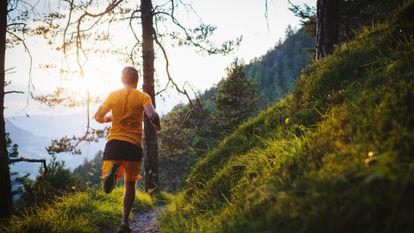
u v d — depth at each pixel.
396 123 2.00
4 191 5.73
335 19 6.23
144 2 10.42
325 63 4.54
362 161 1.87
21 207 7.46
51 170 10.12
